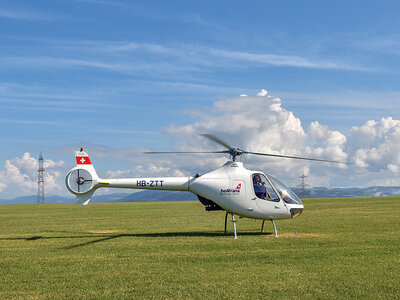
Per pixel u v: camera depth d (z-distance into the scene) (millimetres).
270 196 18203
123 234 20125
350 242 15414
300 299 8156
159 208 53531
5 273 11016
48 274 10797
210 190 18469
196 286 9219
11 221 31094
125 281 9836
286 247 14414
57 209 55906
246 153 18719
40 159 152375
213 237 17859
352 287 8914
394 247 14117
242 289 8914
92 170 19797
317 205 51562
